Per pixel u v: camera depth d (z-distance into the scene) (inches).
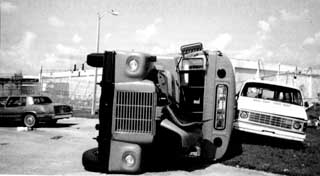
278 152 303.7
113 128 211.0
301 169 238.7
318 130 572.4
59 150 307.6
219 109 263.6
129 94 213.8
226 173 226.4
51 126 545.6
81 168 229.6
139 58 219.3
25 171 218.4
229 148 316.8
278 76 1073.5
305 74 1094.4
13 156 274.2
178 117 230.7
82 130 485.1
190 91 280.2
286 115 325.4
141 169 217.8
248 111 331.0
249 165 245.8
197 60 269.7
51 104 513.7
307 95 1083.3
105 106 213.0
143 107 213.3
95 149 259.8
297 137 322.0
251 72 1099.3
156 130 220.8
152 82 221.5
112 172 213.6
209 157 259.4
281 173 230.2
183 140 211.8
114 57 220.5
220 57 267.7
